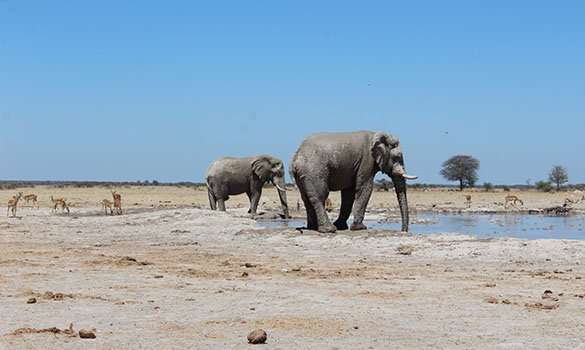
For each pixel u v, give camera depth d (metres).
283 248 25.95
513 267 20.25
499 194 100.88
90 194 89.25
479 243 24.50
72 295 14.93
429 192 109.31
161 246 27.20
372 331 11.66
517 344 10.80
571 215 58.25
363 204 30.19
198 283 16.81
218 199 46.19
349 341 11.00
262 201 70.62
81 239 30.52
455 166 127.62
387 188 108.06
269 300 14.44
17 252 23.78
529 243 24.05
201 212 39.88
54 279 17.36
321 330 11.70
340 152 29.67
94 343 10.78
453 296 14.99
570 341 11.02
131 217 41.03
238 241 28.92
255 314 13.01
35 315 12.87
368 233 28.50
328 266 20.50
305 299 14.55
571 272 19.08
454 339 11.14
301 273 18.64
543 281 17.30
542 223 46.22
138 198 80.56
